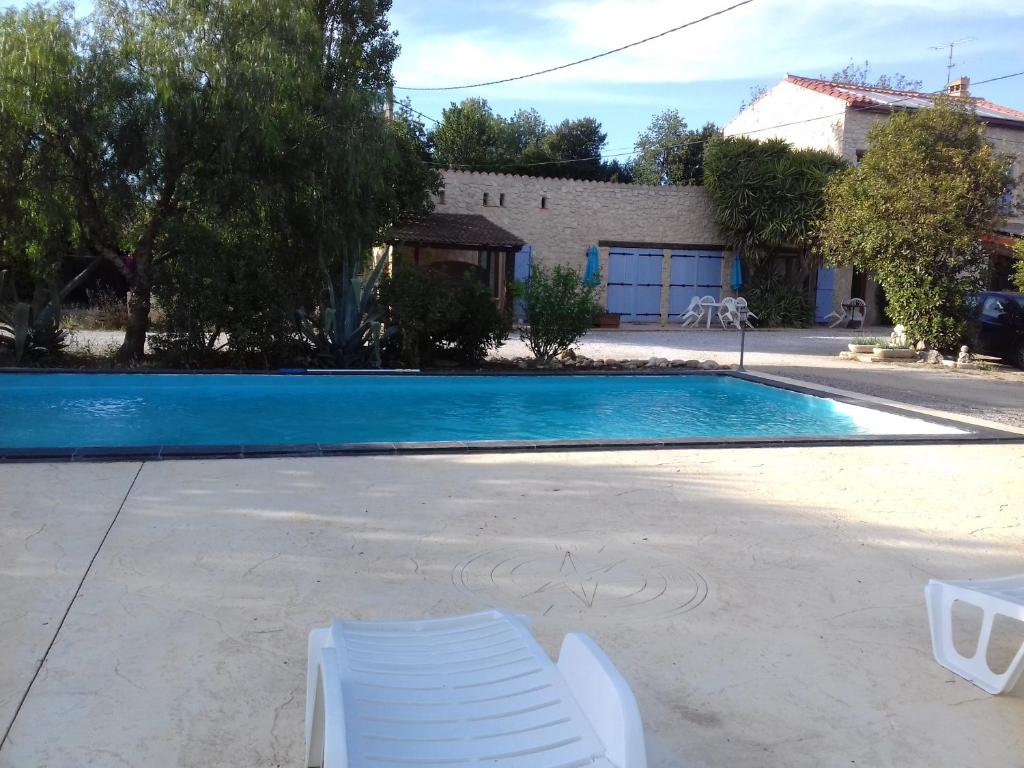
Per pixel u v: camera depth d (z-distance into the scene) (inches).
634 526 196.4
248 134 461.1
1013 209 682.8
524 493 223.0
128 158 458.3
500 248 816.9
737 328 984.9
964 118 615.2
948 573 170.2
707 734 105.9
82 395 426.3
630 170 1632.6
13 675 114.4
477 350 550.3
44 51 426.3
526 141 1769.2
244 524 186.5
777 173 988.6
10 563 156.9
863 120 1043.3
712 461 271.0
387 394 458.9
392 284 511.8
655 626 139.2
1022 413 404.5
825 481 247.4
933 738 106.9
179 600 142.6
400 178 713.0
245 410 404.5
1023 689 120.7
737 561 173.9
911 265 637.3
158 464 241.4
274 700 110.3
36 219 472.1
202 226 469.1
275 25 474.0
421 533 185.3
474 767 68.5
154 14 462.3
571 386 494.0
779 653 130.3
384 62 644.1
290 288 490.3
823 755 102.1
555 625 138.2
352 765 67.5
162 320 499.2
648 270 1014.4
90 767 94.3
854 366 597.6
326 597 146.4
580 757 70.4
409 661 87.4
